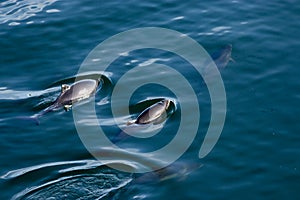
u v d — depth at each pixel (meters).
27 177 46.81
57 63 61.25
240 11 68.31
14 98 56.03
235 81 56.91
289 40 62.72
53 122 52.81
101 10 69.88
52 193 44.78
